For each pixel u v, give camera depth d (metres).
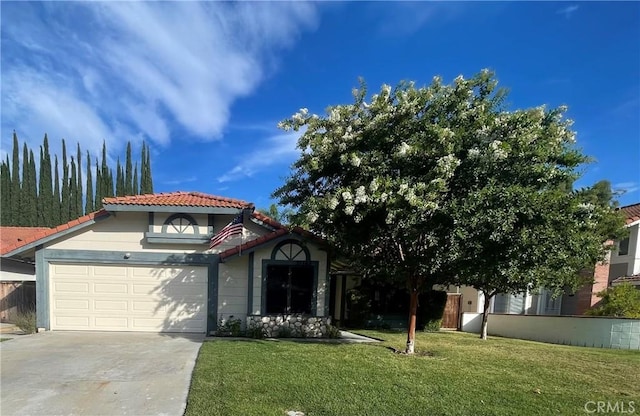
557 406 5.72
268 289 12.09
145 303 12.23
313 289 12.16
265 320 11.92
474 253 7.83
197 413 5.11
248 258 12.27
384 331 14.47
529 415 5.34
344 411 5.30
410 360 8.59
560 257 7.75
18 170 41.47
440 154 7.87
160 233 12.19
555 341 13.84
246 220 12.81
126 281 12.23
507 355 9.73
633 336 11.65
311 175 9.61
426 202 7.41
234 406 5.34
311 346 9.98
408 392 6.16
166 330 12.22
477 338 13.61
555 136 7.99
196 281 12.38
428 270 8.91
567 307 18.56
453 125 8.27
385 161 8.36
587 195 9.21
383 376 7.04
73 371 7.17
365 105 8.81
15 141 41.44
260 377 6.73
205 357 8.22
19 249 11.78
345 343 10.87
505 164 7.71
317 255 12.23
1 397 5.77
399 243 9.03
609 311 13.96
